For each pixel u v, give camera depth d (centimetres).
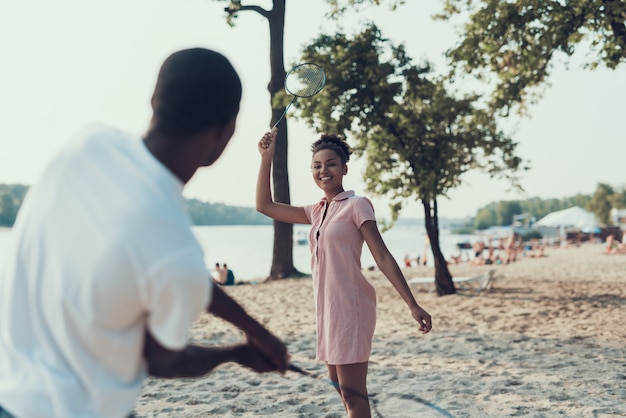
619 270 2266
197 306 148
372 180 1530
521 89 1376
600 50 1310
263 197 415
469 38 1380
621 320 1075
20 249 154
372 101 1515
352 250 383
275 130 415
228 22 2073
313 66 415
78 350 148
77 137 160
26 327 153
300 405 604
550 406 592
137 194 147
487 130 1515
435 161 1478
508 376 712
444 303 1404
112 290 142
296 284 1997
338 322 381
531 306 1277
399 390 660
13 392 149
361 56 1509
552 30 1320
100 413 149
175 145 163
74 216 147
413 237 13512
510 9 1338
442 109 1473
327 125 1511
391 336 1009
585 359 802
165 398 639
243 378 718
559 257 3481
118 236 142
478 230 18238
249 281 2247
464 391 646
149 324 148
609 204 10419
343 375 382
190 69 160
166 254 143
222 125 167
